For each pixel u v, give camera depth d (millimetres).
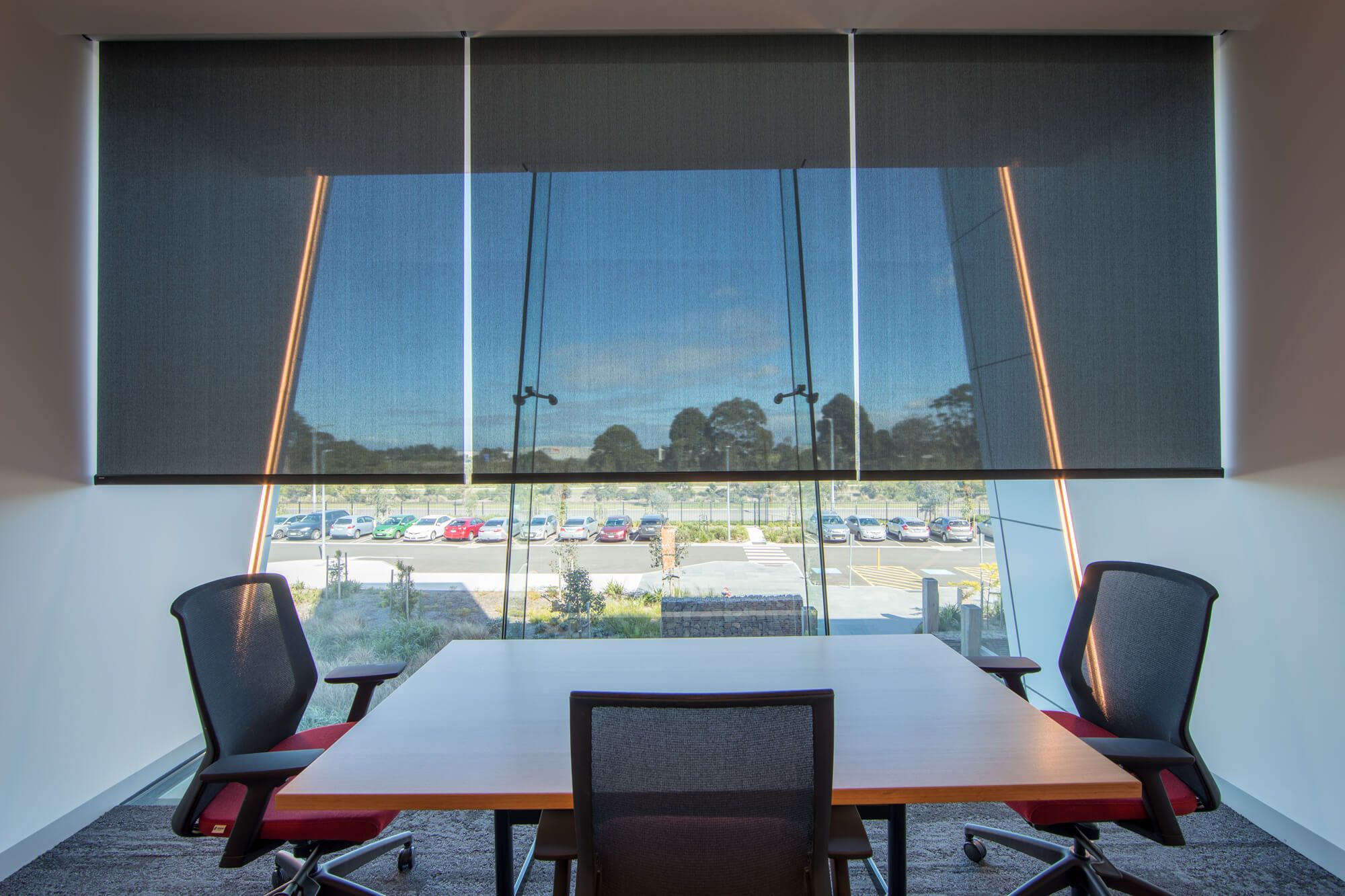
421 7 2594
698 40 2898
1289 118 2518
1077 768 1405
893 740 1543
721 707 1170
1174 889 2156
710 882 1279
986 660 2186
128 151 2826
